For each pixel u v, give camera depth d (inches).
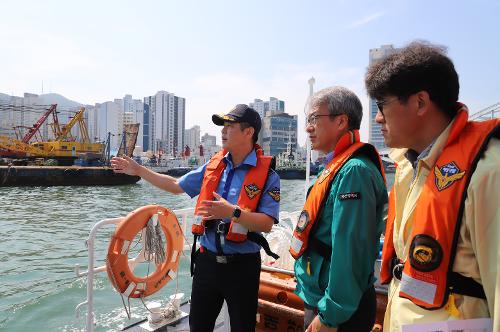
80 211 880.9
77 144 2095.2
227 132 95.9
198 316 95.3
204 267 94.4
